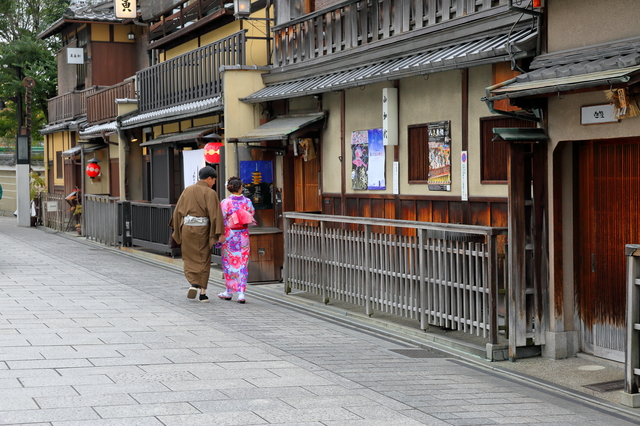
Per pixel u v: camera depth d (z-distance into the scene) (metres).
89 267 15.84
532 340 8.32
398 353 8.48
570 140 8.00
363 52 11.84
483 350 8.26
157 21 22.05
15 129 38.09
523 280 8.19
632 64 6.59
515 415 6.16
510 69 9.00
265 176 14.81
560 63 7.84
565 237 8.38
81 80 29.70
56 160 32.91
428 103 10.62
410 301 9.54
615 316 8.05
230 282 11.72
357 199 12.45
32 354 7.42
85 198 24.30
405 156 11.16
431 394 6.70
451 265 8.75
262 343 8.54
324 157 13.38
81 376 6.65
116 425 5.30
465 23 9.55
